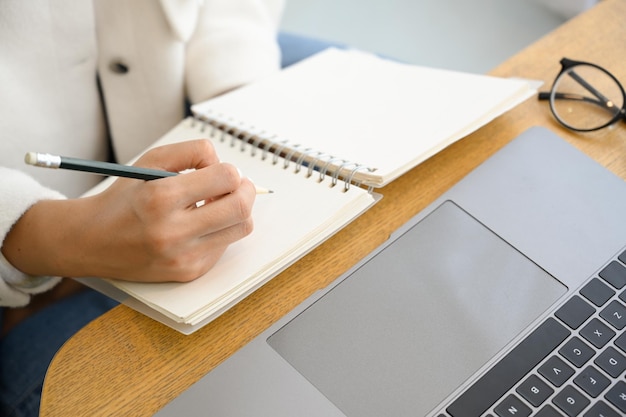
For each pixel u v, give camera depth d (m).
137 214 0.51
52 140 0.79
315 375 0.47
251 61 0.86
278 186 0.59
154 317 0.51
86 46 0.77
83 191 0.87
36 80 0.75
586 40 0.72
